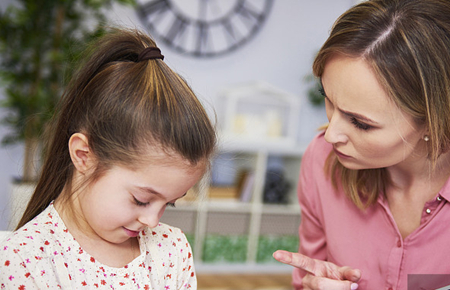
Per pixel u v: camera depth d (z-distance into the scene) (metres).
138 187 0.81
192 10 3.23
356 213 1.15
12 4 2.85
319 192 1.21
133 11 3.10
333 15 3.54
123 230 0.87
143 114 0.82
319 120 3.58
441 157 1.00
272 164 3.55
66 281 0.85
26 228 0.86
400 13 0.84
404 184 1.07
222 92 3.30
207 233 3.15
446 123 0.86
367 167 0.93
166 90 0.85
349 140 0.89
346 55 0.83
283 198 3.43
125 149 0.81
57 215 0.90
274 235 3.31
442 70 0.83
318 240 1.27
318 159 1.22
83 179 0.86
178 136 0.82
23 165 2.42
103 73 0.87
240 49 3.37
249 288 2.97
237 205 3.22
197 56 3.29
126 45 0.91
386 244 1.10
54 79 2.58
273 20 3.42
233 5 3.31
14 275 0.80
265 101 3.36
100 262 0.91
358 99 0.83
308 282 1.04
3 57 2.69
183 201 3.01
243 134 3.24
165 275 1.00
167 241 1.04
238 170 3.29
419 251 1.06
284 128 3.39
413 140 0.88
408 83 0.81
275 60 3.46
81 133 0.86
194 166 0.85
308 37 3.51
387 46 0.81
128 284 0.92
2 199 2.89
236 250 3.23
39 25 2.60
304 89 3.53
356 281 1.05
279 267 3.30
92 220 0.86
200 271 3.15
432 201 1.02
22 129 2.50
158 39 3.18
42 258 0.84
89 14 2.71
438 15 0.84
